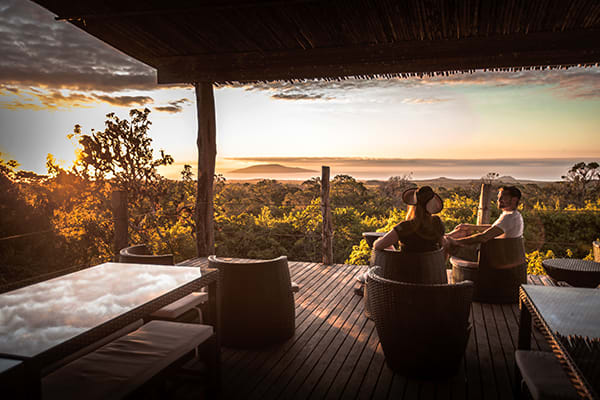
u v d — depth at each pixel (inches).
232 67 202.4
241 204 778.2
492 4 139.3
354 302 165.9
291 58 193.2
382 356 114.6
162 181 1013.2
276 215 772.6
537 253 339.6
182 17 155.5
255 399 92.0
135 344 77.3
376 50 181.6
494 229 159.5
